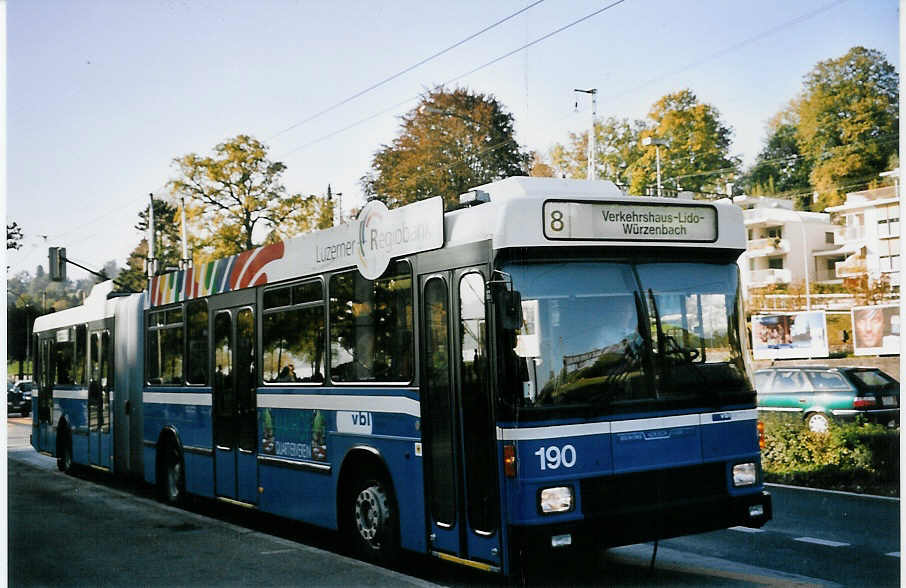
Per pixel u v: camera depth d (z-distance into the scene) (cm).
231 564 841
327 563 823
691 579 770
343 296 896
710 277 744
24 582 809
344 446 879
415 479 777
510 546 657
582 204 699
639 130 4538
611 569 812
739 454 729
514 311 657
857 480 1317
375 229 844
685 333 723
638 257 718
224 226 4019
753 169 4350
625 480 677
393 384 807
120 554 920
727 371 734
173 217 4122
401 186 3812
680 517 693
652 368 703
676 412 704
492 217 696
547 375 669
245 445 1075
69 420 1722
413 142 3816
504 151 3788
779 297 4269
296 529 1111
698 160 4397
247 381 1076
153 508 1255
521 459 654
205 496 1175
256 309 1066
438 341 753
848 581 762
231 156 4009
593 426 673
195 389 1207
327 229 930
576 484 661
